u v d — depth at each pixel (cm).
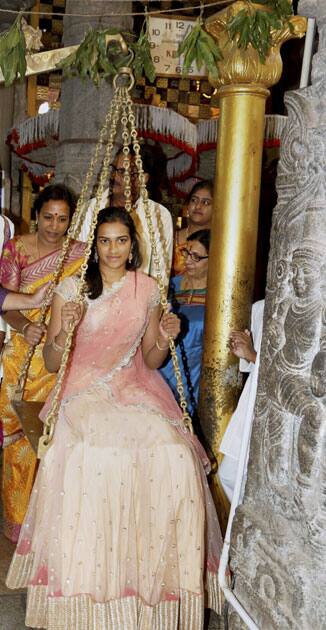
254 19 317
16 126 618
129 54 341
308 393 239
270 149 595
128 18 550
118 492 280
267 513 262
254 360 336
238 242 351
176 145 567
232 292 353
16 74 324
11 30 316
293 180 252
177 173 611
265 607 254
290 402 243
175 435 297
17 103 684
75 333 320
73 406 303
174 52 521
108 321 319
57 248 397
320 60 240
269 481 258
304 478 235
